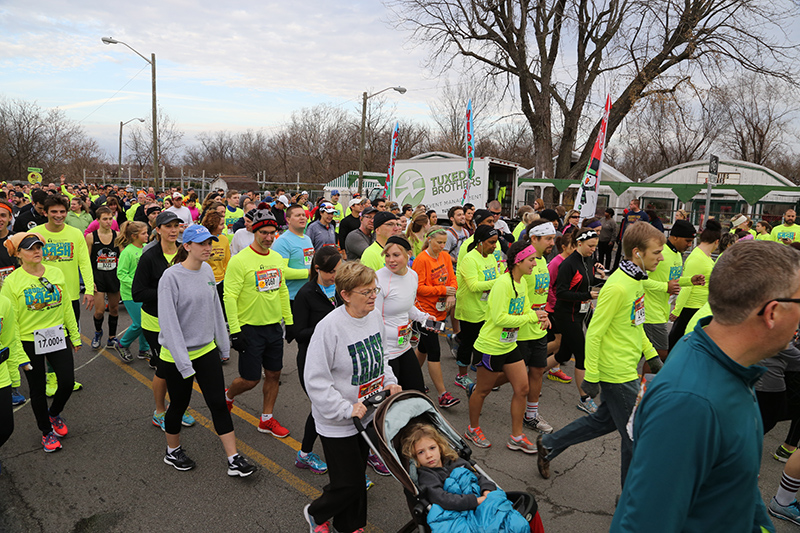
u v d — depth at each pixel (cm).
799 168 4762
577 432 390
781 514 370
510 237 949
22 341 432
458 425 515
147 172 5897
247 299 455
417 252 729
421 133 5050
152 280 471
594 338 362
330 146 5475
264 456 447
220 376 404
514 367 445
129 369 650
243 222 941
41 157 5266
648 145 3934
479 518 250
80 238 618
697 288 606
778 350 151
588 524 362
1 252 575
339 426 303
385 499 388
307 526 354
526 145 5269
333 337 302
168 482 404
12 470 418
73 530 345
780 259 146
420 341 542
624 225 1555
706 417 143
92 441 468
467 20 2205
